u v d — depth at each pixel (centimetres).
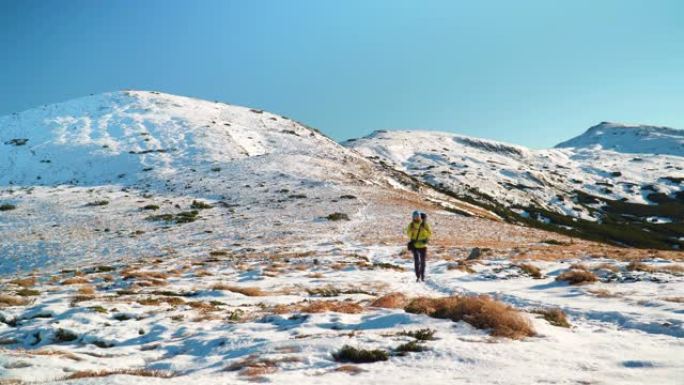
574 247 4419
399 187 9619
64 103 13225
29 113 12462
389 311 1240
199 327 1221
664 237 12950
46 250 4806
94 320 1366
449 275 2283
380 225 5578
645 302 1236
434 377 673
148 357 987
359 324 1089
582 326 1066
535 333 938
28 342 1198
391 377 680
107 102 13100
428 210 6931
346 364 764
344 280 2302
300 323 1138
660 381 615
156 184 7950
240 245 4609
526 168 18512
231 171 8525
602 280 1722
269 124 12556
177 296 1906
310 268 2889
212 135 10581
